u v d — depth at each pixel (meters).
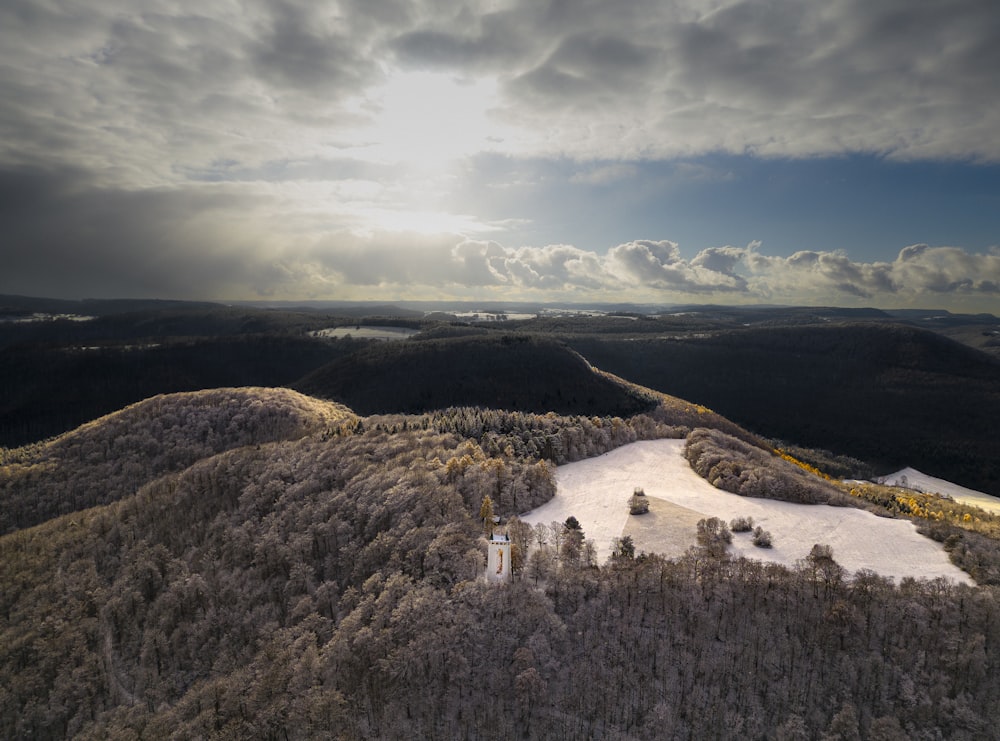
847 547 103.56
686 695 73.38
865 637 78.44
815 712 71.56
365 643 77.75
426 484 111.25
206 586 101.56
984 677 73.50
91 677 91.12
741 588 85.75
